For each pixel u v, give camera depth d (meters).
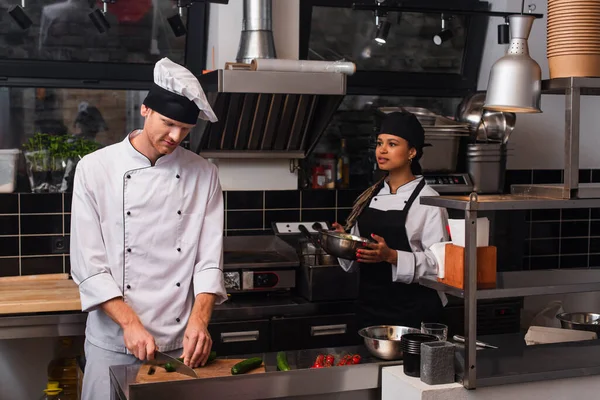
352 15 4.20
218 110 3.44
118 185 2.45
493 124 4.00
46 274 3.68
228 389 2.06
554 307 4.26
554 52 2.40
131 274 2.46
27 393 3.79
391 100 4.44
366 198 3.23
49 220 3.69
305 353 2.40
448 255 2.26
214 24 3.86
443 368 2.13
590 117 4.62
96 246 2.42
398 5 4.13
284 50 3.88
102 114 3.93
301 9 4.07
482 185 3.96
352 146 4.37
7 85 3.73
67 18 3.69
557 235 4.56
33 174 3.70
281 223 3.95
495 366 2.26
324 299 3.51
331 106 3.51
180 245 2.51
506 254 4.00
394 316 3.12
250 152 3.77
